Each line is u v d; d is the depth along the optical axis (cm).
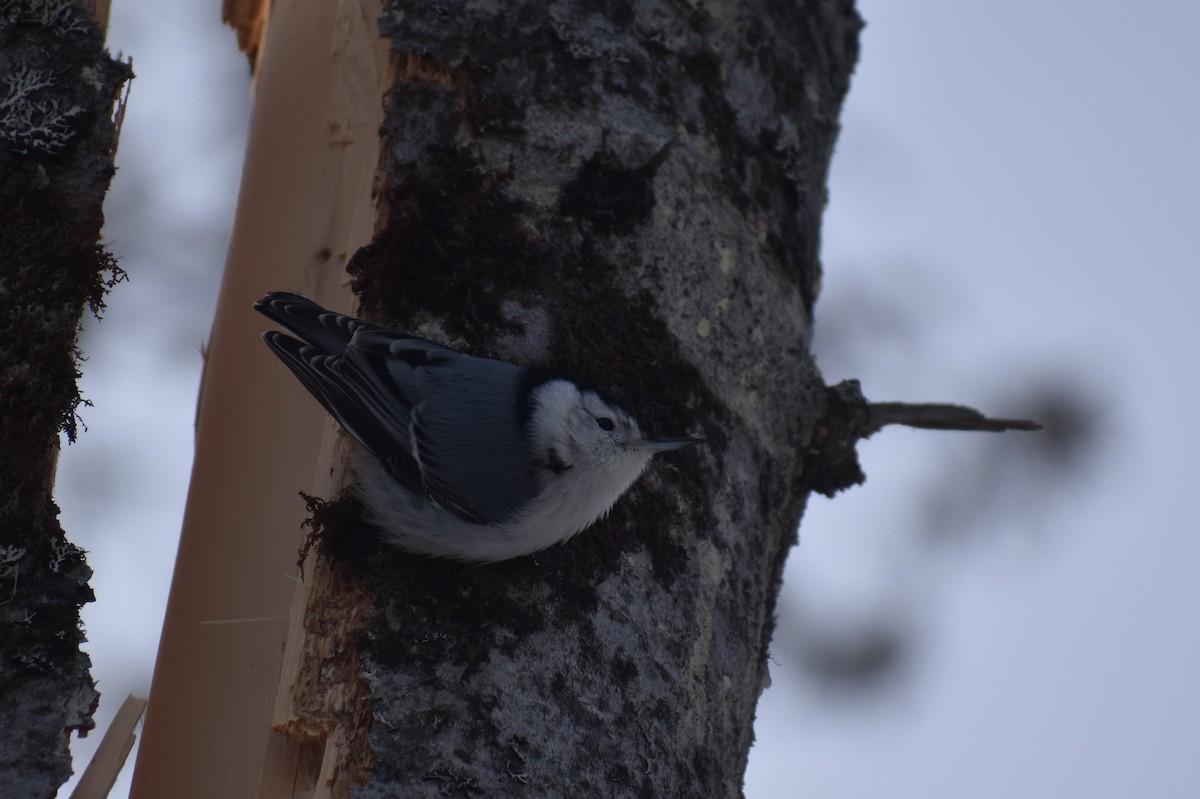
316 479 620
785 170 710
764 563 662
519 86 633
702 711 587
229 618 612
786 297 696
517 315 614
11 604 519
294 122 671
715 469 631
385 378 606
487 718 530
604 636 567
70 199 572
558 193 625
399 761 518
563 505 572
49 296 557
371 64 646
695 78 679
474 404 605
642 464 602
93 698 522
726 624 617
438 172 617
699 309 643
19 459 536
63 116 576
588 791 533
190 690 600
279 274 659
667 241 638
